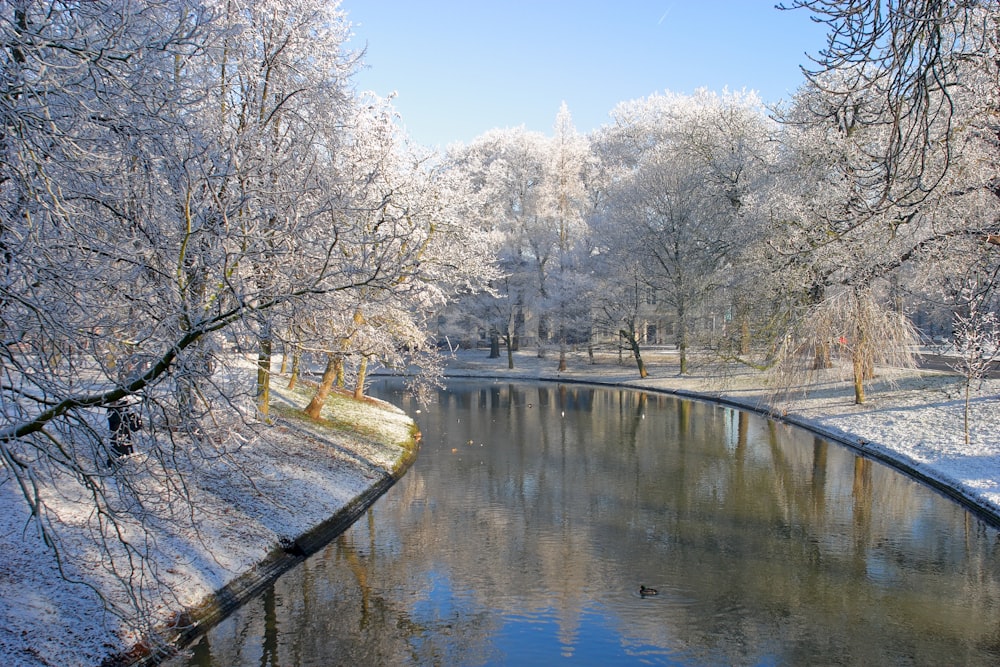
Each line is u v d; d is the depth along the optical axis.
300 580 13.77
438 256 22.45
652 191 45.88
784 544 16.22
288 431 21.12
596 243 52.56
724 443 28.05
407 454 25.23
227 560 12.97
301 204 10.27
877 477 21.88
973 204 16.28
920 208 15.56
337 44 18.42
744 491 20.78
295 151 11.70
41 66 6.87
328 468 19.69
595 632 11.95
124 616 8.25
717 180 40.12
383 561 15.09
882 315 26.02
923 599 13.12
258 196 9.46
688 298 44.09
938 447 22.69
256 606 12.50
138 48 7.56
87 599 10.20
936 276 20.19
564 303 53.97
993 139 15.21
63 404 7.05
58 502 12.02
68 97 7.26
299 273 9.94
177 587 11.42
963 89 14.87
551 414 36.31
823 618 12.44
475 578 14.28
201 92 9.39
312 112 15.12
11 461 6.73
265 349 9.74
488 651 11.27
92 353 7.25
